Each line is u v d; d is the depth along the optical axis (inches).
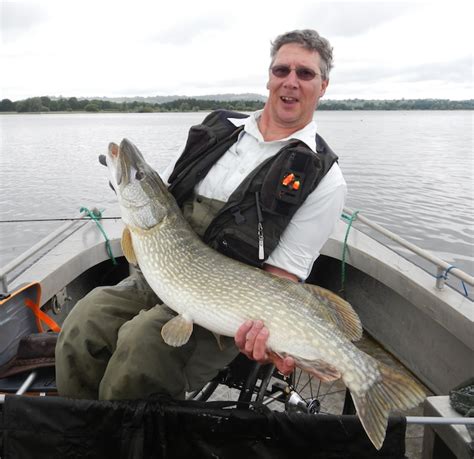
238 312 36.5
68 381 36.3
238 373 42.9
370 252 64.0
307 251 40.4
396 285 57.7
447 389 51.9
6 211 186.9
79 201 203.5
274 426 32.6
